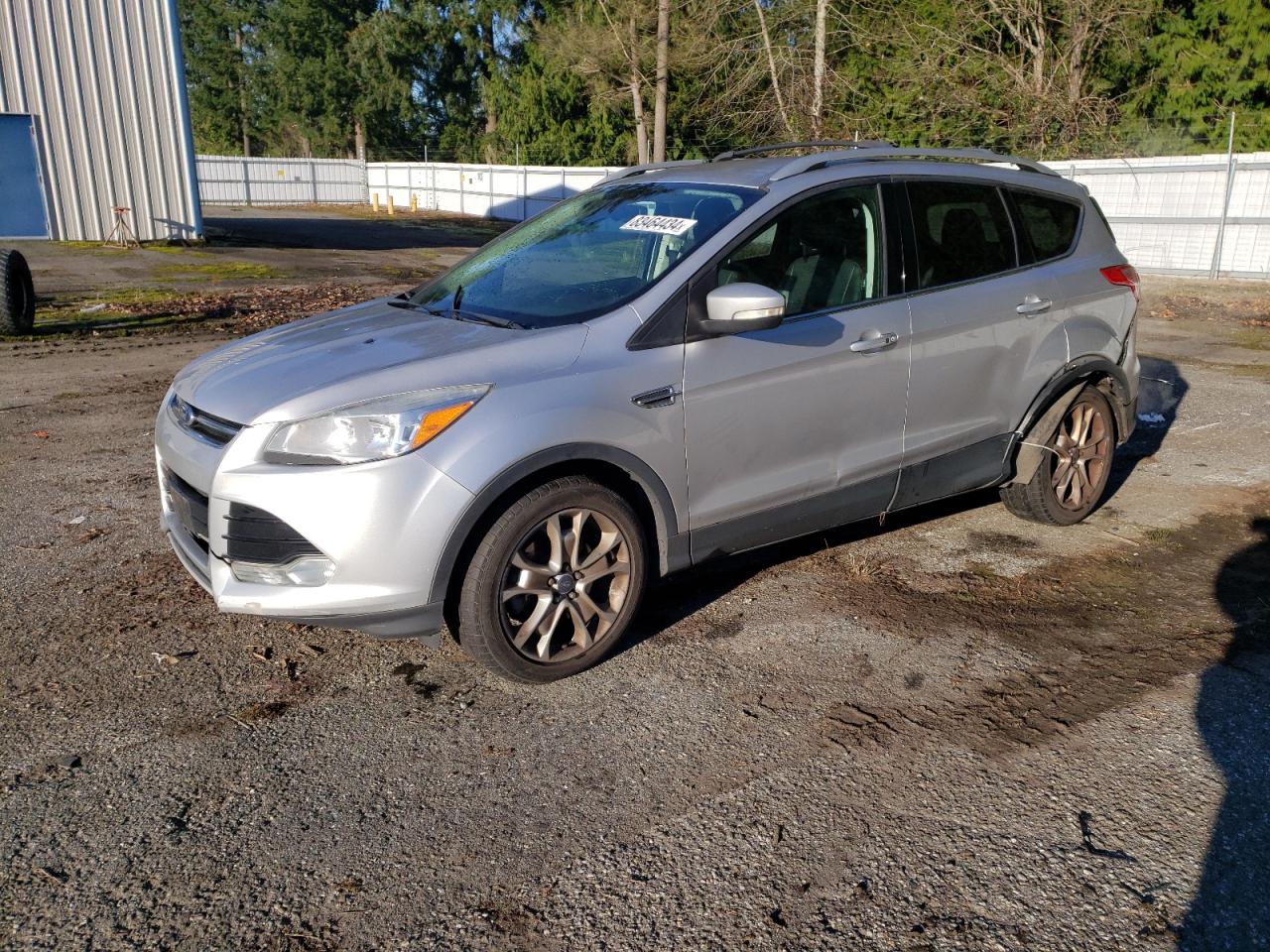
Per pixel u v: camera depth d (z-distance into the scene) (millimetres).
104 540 4883
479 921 2447
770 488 3967
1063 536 5051
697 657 3781
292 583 3252
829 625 4051
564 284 3961
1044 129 23875
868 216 4223
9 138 19562
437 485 3188
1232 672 3666
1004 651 3838
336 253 22453
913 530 5141
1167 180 18125
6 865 2617
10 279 10602
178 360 9672
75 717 3322
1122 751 3170
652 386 3562
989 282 4574
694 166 4629
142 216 21297
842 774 3043
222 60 69250
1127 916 2459
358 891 2549
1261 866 2637
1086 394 4996
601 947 2363
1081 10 23141
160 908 2479
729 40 25406
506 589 3410
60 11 19438
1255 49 23969
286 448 3213
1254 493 5723
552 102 41312
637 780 3012
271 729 3279
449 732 3275
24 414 7441
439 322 3885
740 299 3482
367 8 63062
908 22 25375
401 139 60875
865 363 4102
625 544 3617
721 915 2463
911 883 2580
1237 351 10438
